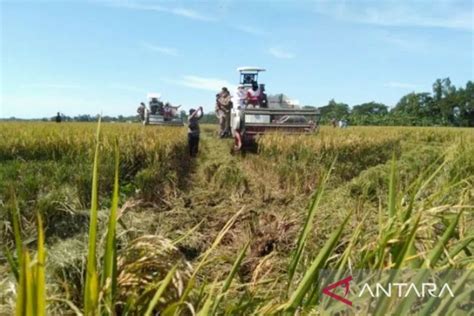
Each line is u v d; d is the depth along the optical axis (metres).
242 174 9.79
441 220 1.88
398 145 14.88
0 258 4.08
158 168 9.32
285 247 4.34
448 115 100.25
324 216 5.21
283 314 1.53
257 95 16.92
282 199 7.55
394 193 1.91
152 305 1.42
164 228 5.23
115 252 1.54
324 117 92.88
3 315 1.86
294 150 11.96
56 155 11.30
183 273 1.89
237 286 1.97
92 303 1.34
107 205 6.61
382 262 1.60
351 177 9.88
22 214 5.35
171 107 33.19
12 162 8.77
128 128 18.95
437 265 1.89
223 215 6.27
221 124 20.38
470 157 6.71
